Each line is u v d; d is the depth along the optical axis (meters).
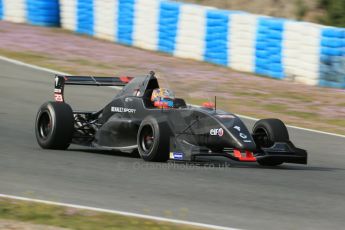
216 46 70.25
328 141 45.00
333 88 62.34
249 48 67.69
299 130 48.31
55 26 85.25
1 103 51.00
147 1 75.56
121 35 78.50
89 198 25.19
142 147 32.62
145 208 24.00
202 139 32.06
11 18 86.44
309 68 63.50
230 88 60.97
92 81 37.94
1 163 31.48
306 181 30.39
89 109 51.28
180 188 27.28
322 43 62.34
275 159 31.89
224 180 29.25
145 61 69.94
